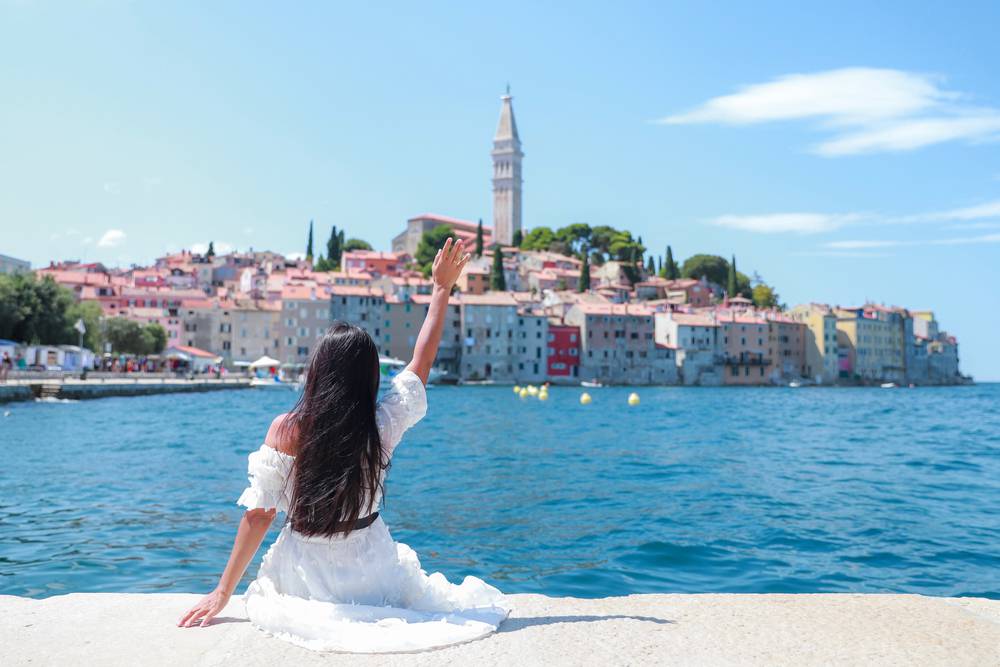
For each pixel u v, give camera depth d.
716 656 3.86
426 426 47.53
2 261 114.81
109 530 13.27
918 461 27.38
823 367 176.62
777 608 4.67
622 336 158.62
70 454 26.41
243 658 3.75
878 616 4.54
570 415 61.34
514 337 151.00
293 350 141.62
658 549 12.41
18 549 11.69
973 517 15.46
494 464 26.00
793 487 20.22
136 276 166.88
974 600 4.89
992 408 80.12
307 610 4.02
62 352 79.75
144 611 4.43
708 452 30.80
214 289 173.25
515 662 3.73
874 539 13.25
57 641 3.97
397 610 4.15
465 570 10.98
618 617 4.46
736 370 167.12
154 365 112.50
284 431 4.05
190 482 19.72
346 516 4.03
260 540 4.20
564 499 17.97
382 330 145.62
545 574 10.77
